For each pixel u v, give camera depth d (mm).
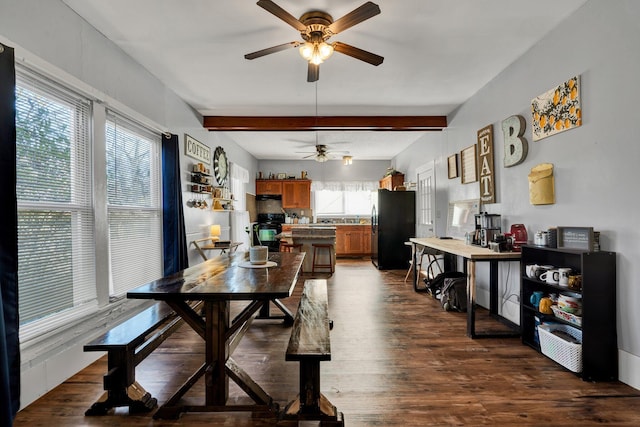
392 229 6234
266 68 3133
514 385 1968
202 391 1927
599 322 2014
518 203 2975
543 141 2633
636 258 1889
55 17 2037
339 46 2279
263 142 6332
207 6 2184
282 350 2490
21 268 1836
